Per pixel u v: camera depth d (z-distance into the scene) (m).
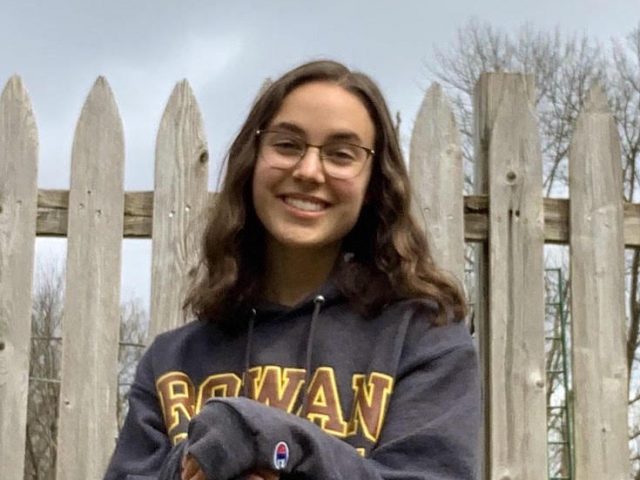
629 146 10.01
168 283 3.58
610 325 3.57
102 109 3.67
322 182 1.95
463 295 2.00
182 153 3.65
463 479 1.78
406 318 1.93
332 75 2.01
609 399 3.53
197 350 2.05
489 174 3.66
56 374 6.36
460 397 1.86
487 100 3.72
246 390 1.95
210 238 2.11
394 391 1.87
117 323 3.56
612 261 3.60
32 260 3.59
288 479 1.63
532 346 3.55
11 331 3.55
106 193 3.62
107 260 3.59
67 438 3.50
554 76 10.54
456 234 3.61
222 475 1.58
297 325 2.00
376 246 2.03
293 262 2.04
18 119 3.66
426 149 3.65
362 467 1.68
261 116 2.03
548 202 3.65
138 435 2.01
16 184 3.63
